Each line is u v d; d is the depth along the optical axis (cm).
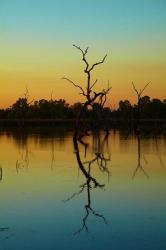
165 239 1250
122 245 1204
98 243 1223
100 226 1389
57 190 1983
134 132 7281
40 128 9188
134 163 2973
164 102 10856
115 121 9012
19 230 1347
